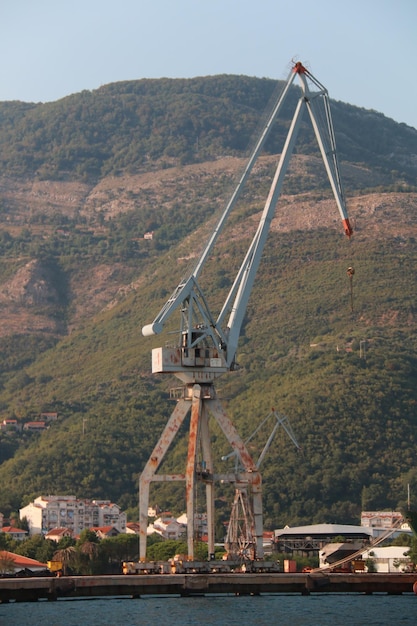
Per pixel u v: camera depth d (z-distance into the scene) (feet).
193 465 455.63
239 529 504.84
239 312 488.85
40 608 402.72
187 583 431.84
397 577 453.17
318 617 384.68
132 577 425.69
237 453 469.98
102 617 379.35
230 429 471.62
